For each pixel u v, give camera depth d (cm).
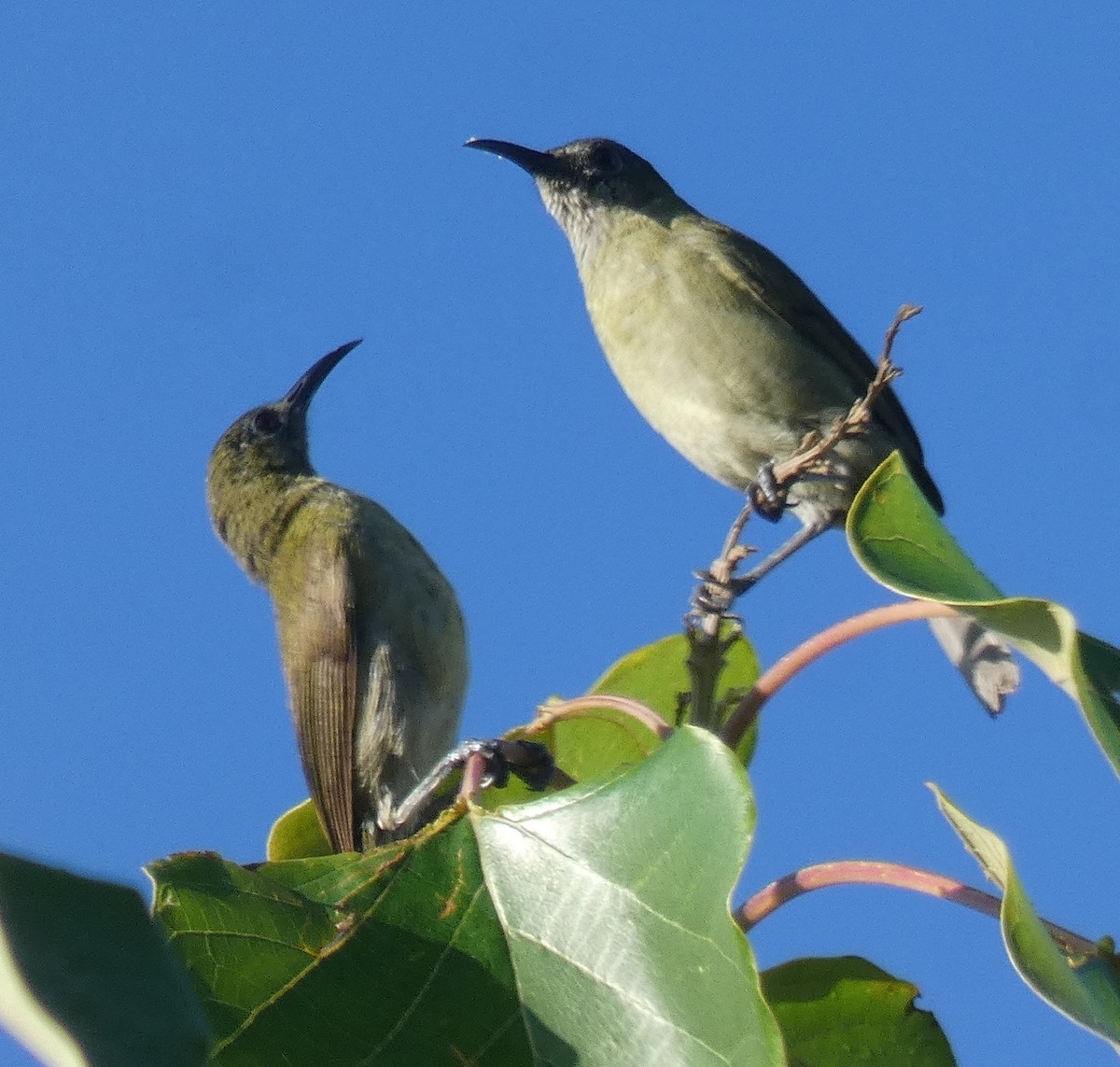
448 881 495
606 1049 446
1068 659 460
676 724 701
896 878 530
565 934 470
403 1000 474
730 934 430
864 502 523
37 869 379
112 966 368
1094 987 487
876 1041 632
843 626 603
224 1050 463
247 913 487
